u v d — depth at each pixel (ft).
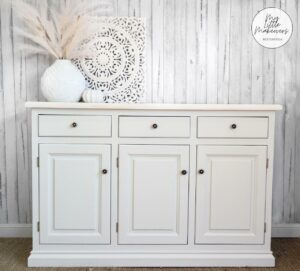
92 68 7.95
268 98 8.16
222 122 6.56
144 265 6.66
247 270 6.61
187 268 6.67
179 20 7.97
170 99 8.09
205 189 6.64
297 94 8.16
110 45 7.92
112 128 6.52
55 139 6.50
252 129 6.59
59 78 7.13
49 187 6.57
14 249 7.47
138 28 7.93
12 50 7.91
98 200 6.61
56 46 7.52
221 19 8.01
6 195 8.13
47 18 7.87
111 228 6.63
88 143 6.53
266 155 6.63
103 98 7.67
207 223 6.68
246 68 8.12
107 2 7.88
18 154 8.09
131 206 6.63
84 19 7.54
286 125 8.20
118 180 6.58
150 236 6.66
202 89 8.11
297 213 8.27
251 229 6.72
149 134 6.54
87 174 6.57
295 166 8.25
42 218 6.58
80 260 6.63
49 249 6.64
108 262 6.65
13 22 7.86
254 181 6.67
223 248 6.72
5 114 8.02
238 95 8.15
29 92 8.00
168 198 6.62
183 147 6.57
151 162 6.57
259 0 8.03
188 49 8.03
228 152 6.60
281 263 6.93
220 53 8.07
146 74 8.02
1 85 7.97
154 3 7.91
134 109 6.46
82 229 6.63
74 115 6.48
